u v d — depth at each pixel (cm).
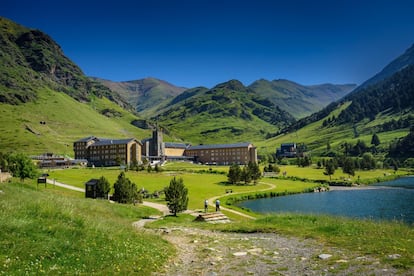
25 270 1563
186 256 2280
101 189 8088
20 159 10675
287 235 2973
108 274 1673
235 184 15112
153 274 1797
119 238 2381
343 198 12044
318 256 2078
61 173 16962
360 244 2323
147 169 19238
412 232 2795
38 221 2241
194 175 17662
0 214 2162
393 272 1631
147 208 6900
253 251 2364
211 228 3803
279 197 12644
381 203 10519
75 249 1950
